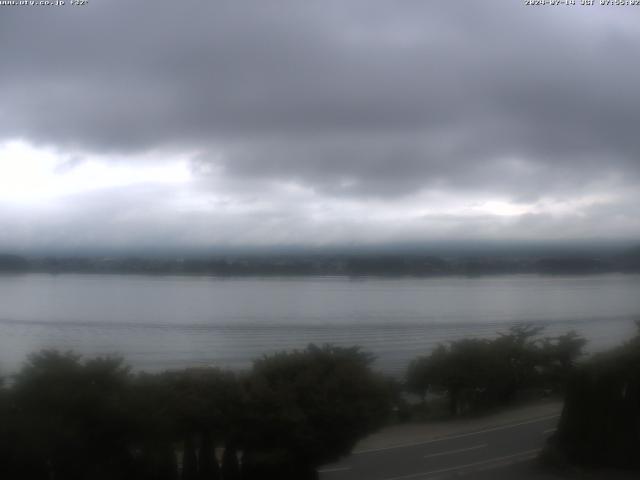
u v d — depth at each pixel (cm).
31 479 927
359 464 1237
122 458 982
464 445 1366
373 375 1209
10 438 896
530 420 1603
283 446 1062
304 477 1088
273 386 1109
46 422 917
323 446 1079
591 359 1345
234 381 1106
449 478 1137
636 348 1367
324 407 1079
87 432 955
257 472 1063
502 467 1211
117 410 966
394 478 1146
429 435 1446
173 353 1570
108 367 1030
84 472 942
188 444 1040
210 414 1036
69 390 966
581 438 1250
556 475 1180
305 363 1165
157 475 998
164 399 1025
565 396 1323
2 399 936
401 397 1609
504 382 1789
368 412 1113
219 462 1084
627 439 1242
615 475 1195
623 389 1280
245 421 1052
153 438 987
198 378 1104
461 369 1753
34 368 995
